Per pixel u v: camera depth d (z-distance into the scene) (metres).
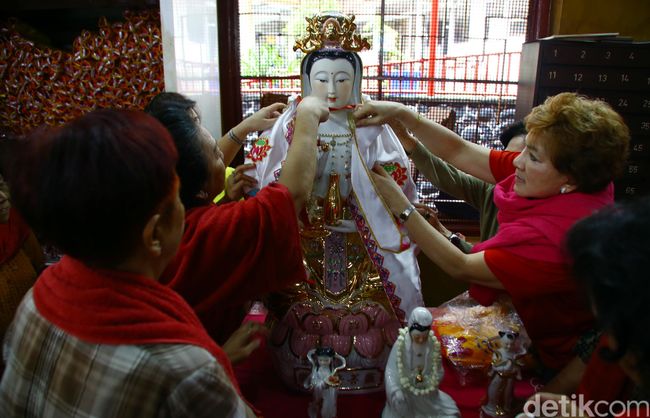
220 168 1.13
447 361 1.70
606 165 1.19
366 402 1.46
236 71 2.46
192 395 0.57
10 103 1.92
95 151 0.54
